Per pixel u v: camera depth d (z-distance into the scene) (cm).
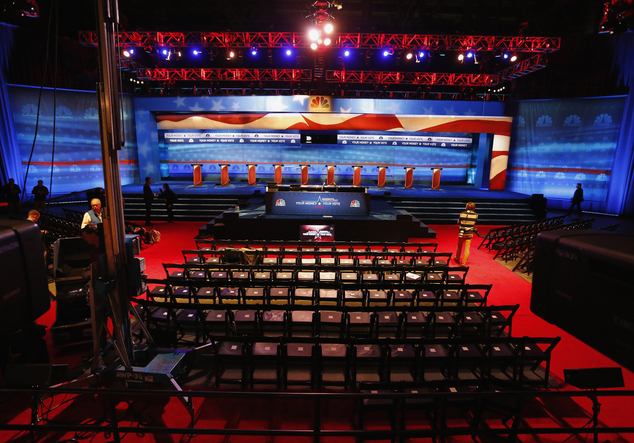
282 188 1527
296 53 2231
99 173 2122
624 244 213
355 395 318
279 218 1423
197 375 572
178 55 1984
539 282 253
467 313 674
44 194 1600
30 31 1777
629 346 189
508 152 2191
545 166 2122
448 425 484
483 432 350
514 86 2161
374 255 953
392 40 1692
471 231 1130
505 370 586
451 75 2072
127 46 1741
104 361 536
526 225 1311
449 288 702
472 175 2425
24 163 1859
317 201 1486
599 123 1938
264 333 689
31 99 1836
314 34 1520
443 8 2206
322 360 534
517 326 766
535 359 548
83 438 457
